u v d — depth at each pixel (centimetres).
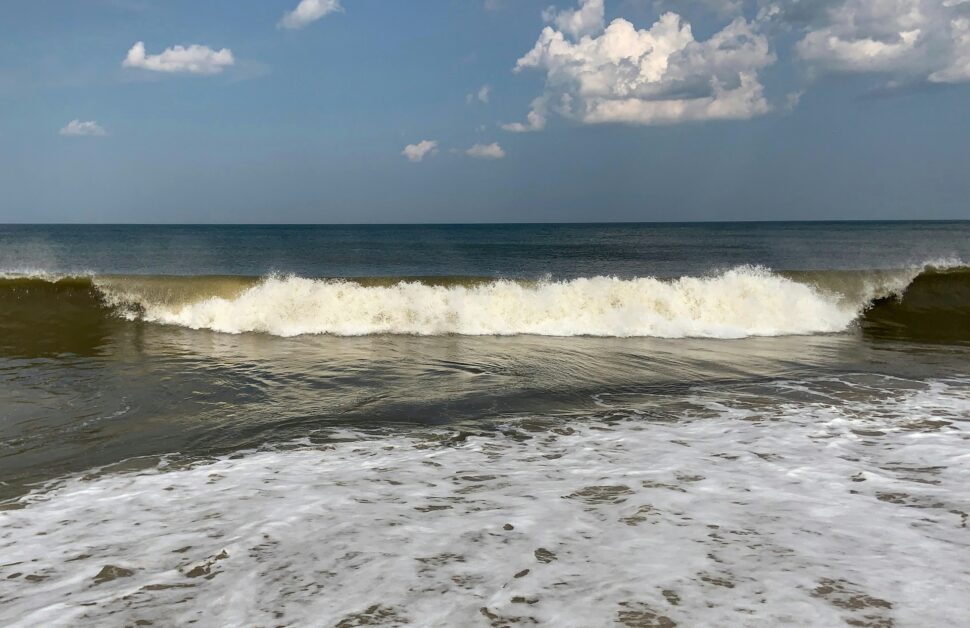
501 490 391
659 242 5372
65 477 422
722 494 380
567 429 536
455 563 291
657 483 400
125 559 298
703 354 891
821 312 1144
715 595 259
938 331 1083
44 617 246
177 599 260
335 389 683
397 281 1276
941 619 239
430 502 371
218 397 646
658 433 521
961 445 476
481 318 1102
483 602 255
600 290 1173
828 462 440
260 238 6525
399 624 239
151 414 582
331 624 240
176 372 762
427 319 1098
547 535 321
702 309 1147
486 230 11831
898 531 323
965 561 288
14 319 1080
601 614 245
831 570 280
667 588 265
